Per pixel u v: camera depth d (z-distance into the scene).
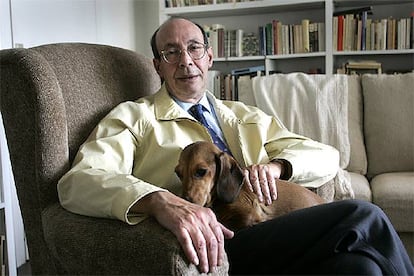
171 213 0.94
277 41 3.29
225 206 1.25
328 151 1.64
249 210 1.27
